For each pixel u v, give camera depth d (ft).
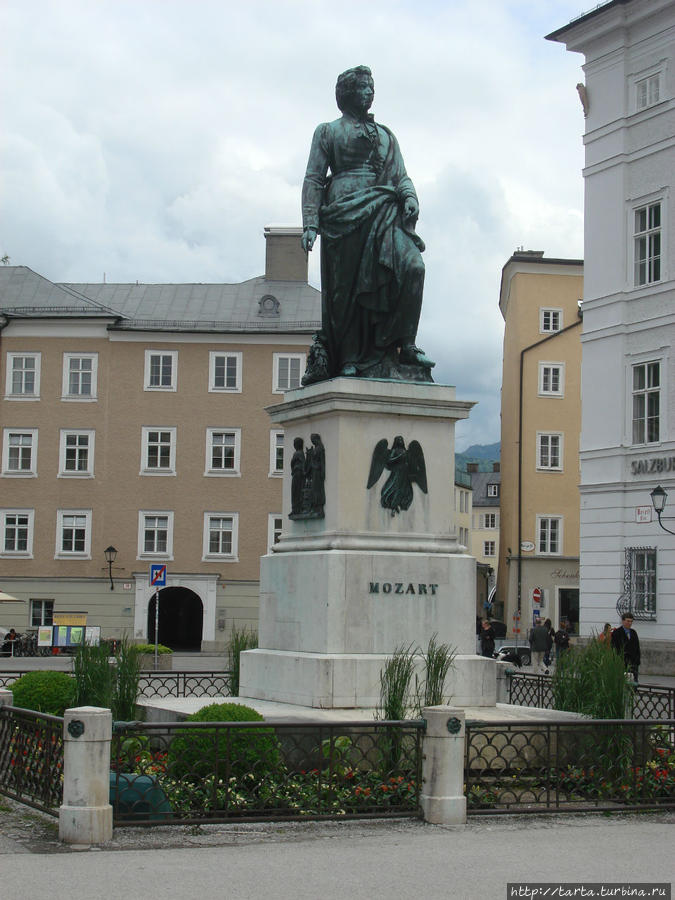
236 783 33.63
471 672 44.16
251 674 46.24
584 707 42.86
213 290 182.91
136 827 31.78
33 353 175.52
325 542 43.91
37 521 173.88
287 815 33.14
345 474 44.06
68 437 174.91
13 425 174.70
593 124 118.93
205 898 24.49
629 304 114.11
